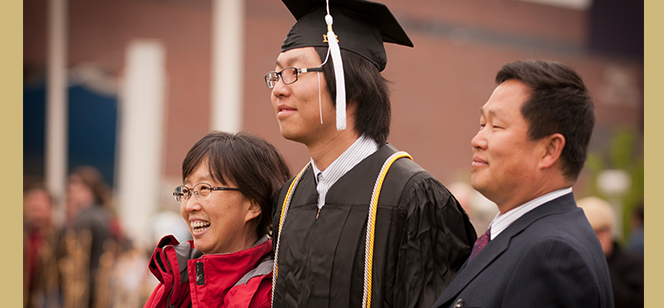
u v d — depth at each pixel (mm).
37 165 9844
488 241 1631
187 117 10828
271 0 11625
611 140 14078
